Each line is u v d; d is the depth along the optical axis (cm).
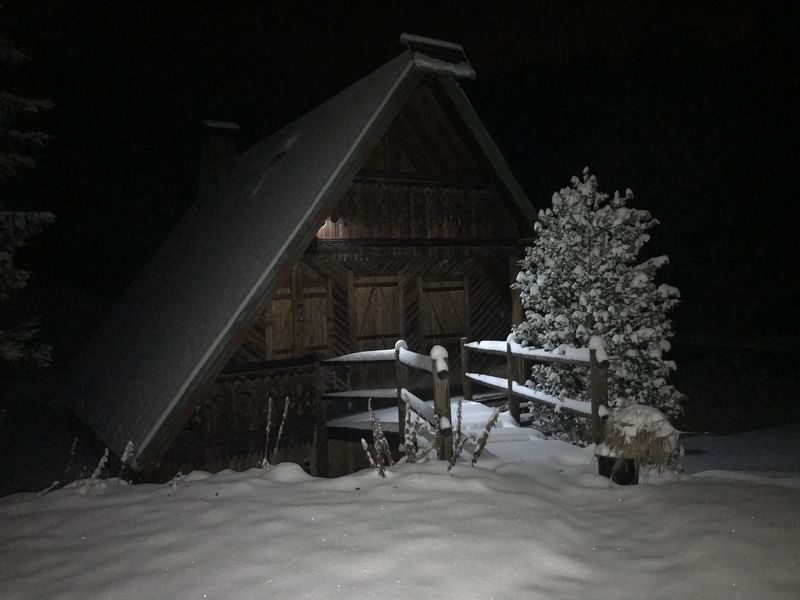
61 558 360
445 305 1280
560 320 869
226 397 972
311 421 1054
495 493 439
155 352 1034
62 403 1499
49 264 2580
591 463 562
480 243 1244
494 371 1335
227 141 1827
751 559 321
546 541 354
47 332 2194
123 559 351
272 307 1077
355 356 944
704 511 394
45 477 1044
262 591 302
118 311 1655
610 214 884
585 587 304
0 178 1120
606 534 372
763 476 516
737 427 1408
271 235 964
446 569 320
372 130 971
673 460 532
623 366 843
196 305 1035
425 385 1252
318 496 443
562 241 895
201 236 1457
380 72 1164
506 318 1365
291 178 1120
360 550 343
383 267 1206
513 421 903
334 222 1098
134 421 858
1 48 1123
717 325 2667
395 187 1167
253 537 367
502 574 315
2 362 1352
